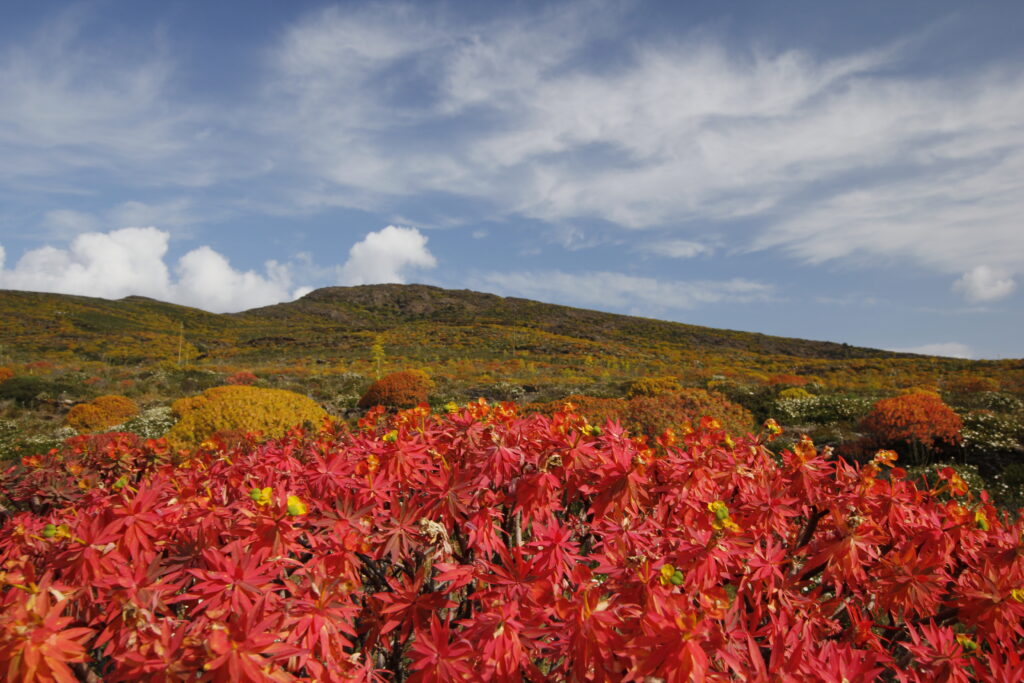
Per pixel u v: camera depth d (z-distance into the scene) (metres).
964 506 2.02
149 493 1.54
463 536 2.00
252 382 19.88
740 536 1.45
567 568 1.48
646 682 1.09
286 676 1.15
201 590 1.25
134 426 10.96
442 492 1.79
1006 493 5.78
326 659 1.31
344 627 1.38
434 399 15.68
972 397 13.22
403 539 1.65
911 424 7.22
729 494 1.96
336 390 19.81
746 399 12.95
